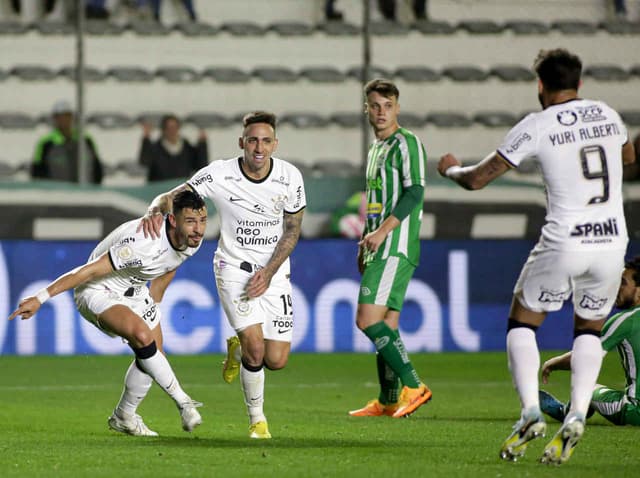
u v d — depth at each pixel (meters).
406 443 21.42
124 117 52.25
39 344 44.84
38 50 53.53
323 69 54.62
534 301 18.55
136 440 21.81
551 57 18.64
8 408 28.72
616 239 18.22
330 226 46.12
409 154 27.12
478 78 54.59
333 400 31.52
